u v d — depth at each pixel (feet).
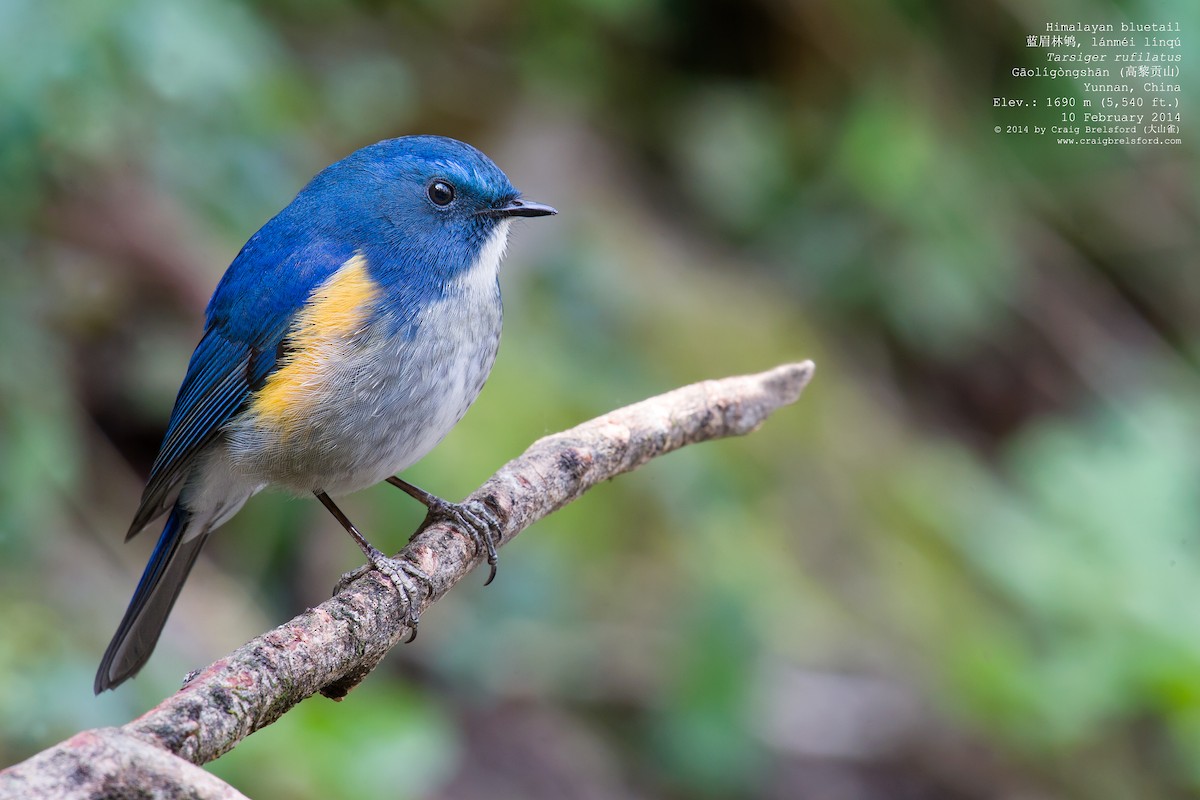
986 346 49.29
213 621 31.89
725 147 48.88
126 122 33.24
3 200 31.32
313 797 27.61
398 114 44.73
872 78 49.01
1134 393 49.29
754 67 50.60
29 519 30.19
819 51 49.60
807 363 24.09
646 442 22.53
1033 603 38.40
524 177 45.19
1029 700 37.14
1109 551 38.42
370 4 46.29
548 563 35.83
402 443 23.26
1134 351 50.90
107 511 33.04
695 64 50.72
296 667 17.25
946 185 47.70
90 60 30.55
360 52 44.14
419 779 29.60
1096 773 37.73
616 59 49.73
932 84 49.60
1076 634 37.65
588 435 22.20
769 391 23.71
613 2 47.75
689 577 37.14
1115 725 38.63
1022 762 37.55
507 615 35.17
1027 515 42.24
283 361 22.88
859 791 36.24
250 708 16.42
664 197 48.42
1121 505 38.96
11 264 31.71
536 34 48.24
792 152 49.01
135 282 35.04
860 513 41.70
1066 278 51.31
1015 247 50.37
